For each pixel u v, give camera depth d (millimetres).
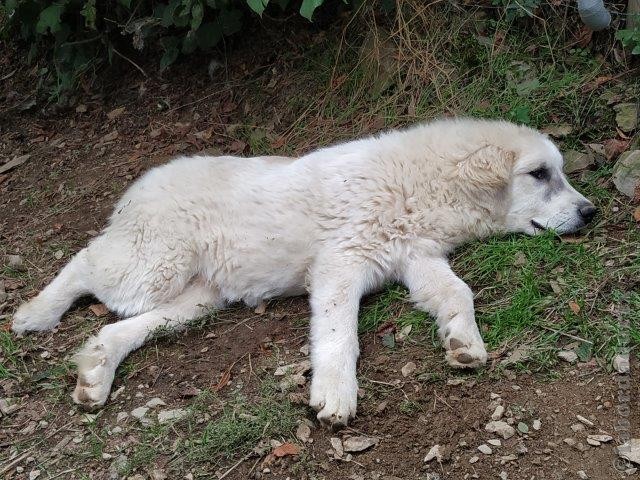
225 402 1839
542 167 2020
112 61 2768
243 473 1729
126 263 2021
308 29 2578
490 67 2361
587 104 2254
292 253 2010
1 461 1802
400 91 2412
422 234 2002
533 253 1982
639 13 2223
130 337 1961
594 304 1869
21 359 1994
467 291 1913
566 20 2363
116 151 2582
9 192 2531
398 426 1754
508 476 1670
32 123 2768
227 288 2057
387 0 2486
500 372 1802
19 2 2711
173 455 1765
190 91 2654
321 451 1740
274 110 2516
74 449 1805
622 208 2053
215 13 2592
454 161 2016
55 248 2277
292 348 1928
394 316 1955
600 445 1684
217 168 2092
